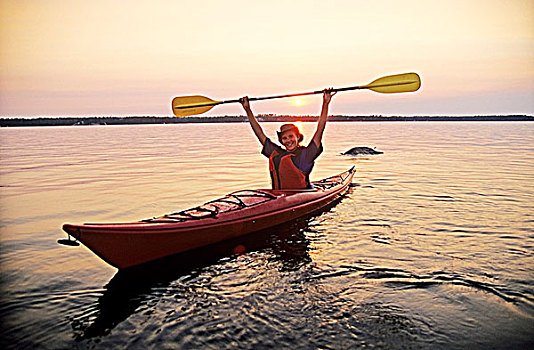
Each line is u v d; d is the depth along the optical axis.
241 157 16.39
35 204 7.27
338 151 18.94
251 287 3.53
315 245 4.66
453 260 4.09
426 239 4.81
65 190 8.73
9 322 2.98
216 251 4.52
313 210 6.30
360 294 3.33
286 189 6.16
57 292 3.52
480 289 3.39
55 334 2.82
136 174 11.17
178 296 3.39
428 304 3.14
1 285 3.66
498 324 2.83
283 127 6.02
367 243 4.69
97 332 2.84
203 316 3.03
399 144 23.98
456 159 14.73
